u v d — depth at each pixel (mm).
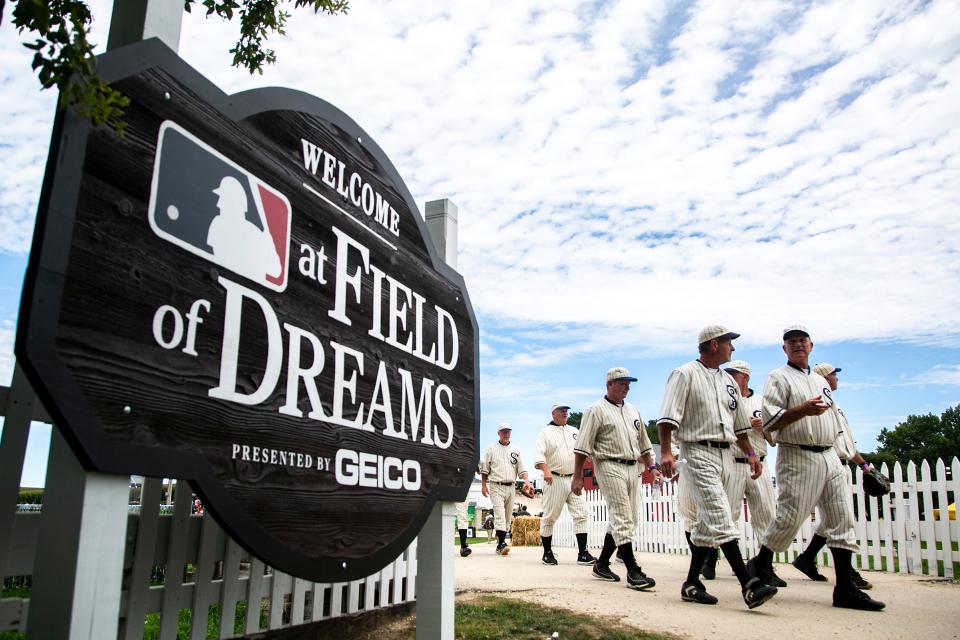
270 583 3812
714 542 5344
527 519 16328
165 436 1933
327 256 2869
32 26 2061
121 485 1848
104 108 1795
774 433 5730
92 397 1727
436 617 3617
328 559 2625
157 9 2199
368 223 3246
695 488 5586
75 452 1702
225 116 2365
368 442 3000
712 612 5137
